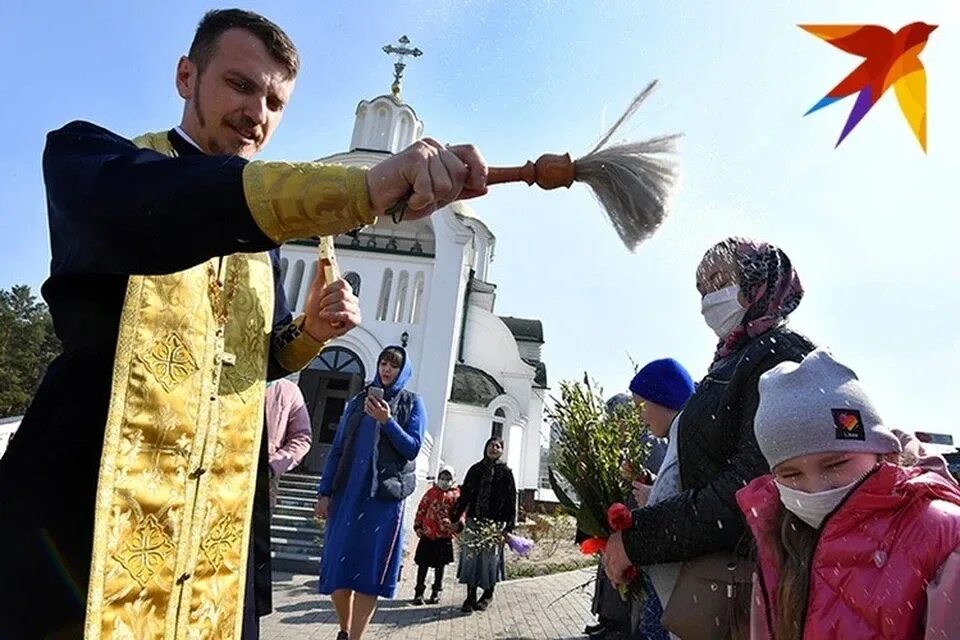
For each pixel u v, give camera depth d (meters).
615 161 1.25
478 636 7.16
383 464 4.81
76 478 1.43
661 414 2.98
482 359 31.00
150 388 1.49
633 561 2.16
